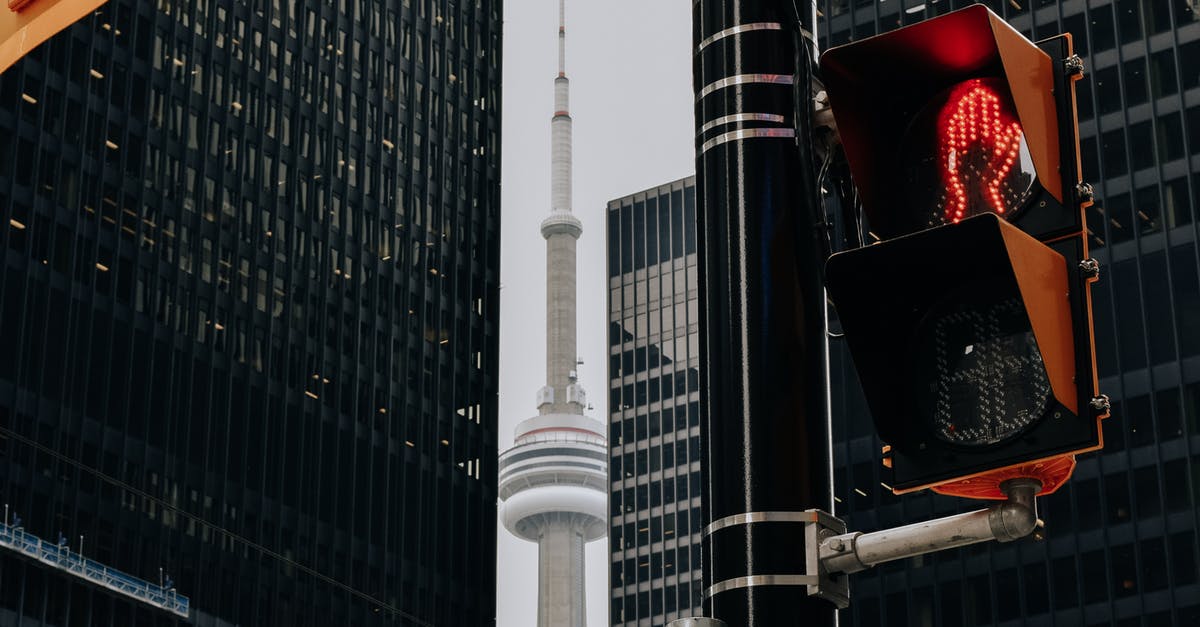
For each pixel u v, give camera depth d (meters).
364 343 165.12
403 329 169.88
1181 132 139.50
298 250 161.50
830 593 7.26
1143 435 133.75
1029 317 6.59
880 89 7.64
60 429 135.00
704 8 8.33
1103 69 143.75
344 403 160.75
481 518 171.62
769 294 7.70
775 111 8.01
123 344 142.50
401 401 166.88
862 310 7.19
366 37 176.12
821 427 7.59
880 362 7.18
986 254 6.92
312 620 149.88
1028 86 7.11
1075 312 6.83
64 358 137.50
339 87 171.38
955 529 7.01
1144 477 132.62
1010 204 7.18
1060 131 7.16
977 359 7.02
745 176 7.92
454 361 174.62
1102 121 142.38
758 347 7.62
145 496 139.50
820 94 7.94
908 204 7.52
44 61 144.50
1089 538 133.00
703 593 7.53
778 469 7.41
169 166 151.88
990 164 7.29
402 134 177.25
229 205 156.12
